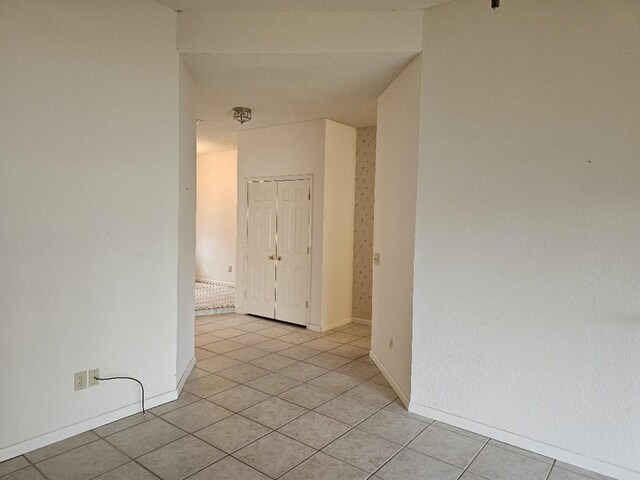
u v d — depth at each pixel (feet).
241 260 19.62
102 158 8.75
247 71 11.16
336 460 7.90
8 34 7.42
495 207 8.70
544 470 7.77
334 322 17.69
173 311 10.26
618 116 7.48
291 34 9.92
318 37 9.87
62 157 8.15
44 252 7.98
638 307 7.38
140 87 9.33
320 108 14.83
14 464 7.53
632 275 7.41
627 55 7.40
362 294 18.33
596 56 7.64
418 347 9.81
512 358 8.58
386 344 12.09
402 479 7.36
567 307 7.99
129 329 9.38
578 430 7.94
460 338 9.21
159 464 7.63
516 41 8.39
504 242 8.61
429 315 9.62
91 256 8.66
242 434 8.78
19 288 7.69
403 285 10.61
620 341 7.53
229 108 14.90
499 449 8.45
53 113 8.00
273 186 18.29
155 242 9.79
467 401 9.17
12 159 7.51
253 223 19.07
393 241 11.51
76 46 8.29
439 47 9.34
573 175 7.88
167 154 9.93
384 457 8.04
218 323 18.04
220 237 26.45
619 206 7.50
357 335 16.56
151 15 9.49
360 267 18.34
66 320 8.34
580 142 7.80
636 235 7.37
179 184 10.29
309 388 11.29
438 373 9.55
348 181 17.90
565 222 7.97
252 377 12.00
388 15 9.68
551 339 8.16
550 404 8.20
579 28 7.79
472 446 8.52
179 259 10.53
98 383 8.90
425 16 9.55
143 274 9.59
